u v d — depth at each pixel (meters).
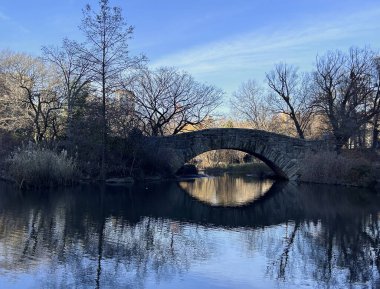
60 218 17.77
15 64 47.44
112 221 17.70
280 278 11.50
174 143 37.12
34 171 26.70
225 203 25.34
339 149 41.97
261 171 51.97
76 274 11.11
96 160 33.19
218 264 12.50
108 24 40.09
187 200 25.77
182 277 11.24
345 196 29.05
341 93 44.91
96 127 33.00
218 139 37.94
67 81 37.78
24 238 14.33
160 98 45.34
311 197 28.58
